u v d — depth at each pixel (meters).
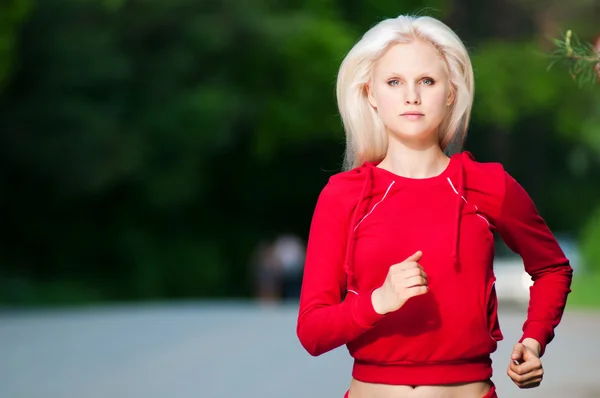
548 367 16.31
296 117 50.00
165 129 47.72
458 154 4.90
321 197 4.90
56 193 48.25
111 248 52.34
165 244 54.00
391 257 4.70
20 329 25.59
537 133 62.56
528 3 59.53
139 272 52.50
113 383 15.91
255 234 57.69
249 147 53.50
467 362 4.73
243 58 49.44
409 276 4.34
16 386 15.72
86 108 46.19
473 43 58.78
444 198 4.79
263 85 49.91
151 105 47.88
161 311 32.25
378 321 4.67
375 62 4.95
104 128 46.00
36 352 20.52
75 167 45.97
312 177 57.84
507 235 4.98
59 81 45.78
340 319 4.54
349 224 4.81
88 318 28.92
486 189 4.85
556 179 65.62
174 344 21.64
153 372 17.20
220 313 30.30
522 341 4.96
